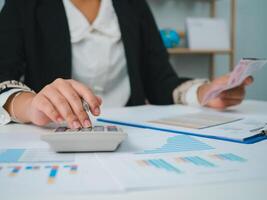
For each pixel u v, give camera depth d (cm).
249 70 65
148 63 109
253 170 26
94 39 94
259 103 83
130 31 101
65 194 21
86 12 96
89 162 29
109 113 66
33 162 29
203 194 21
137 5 112
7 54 87
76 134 32
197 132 44
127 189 22
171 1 232
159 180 23
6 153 33
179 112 68
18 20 91
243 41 257
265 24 263
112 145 33
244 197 21
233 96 72
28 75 92
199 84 84
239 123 52
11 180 24
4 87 57
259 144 37
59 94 42
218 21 226
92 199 20
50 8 94
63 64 90
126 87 100
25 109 50
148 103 109
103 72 96
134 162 29
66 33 91
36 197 21
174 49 206
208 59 245
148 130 47
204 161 29
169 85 97
